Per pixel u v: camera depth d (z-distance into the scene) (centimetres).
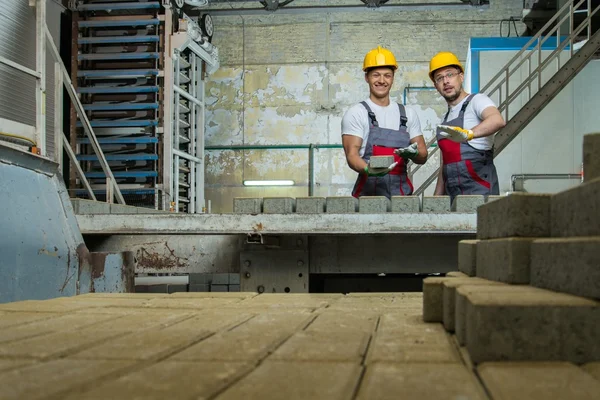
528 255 209
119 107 961
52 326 232
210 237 474
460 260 306
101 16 982
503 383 134
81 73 963
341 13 1377
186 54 1120
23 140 634
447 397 124
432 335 205
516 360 161
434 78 563
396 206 439
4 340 199
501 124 516
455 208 438
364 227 420
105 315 265
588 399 119
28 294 352
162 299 336
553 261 187
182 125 1086
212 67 1173
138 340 197
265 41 1391
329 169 1365
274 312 276
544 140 1038
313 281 531
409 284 562
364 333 211
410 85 1349
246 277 457
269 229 425
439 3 1285
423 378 141
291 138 1380
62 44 991
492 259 233
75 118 959
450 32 1351
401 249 459
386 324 231
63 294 379
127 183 975
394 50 1361
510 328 161
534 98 771
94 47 980
